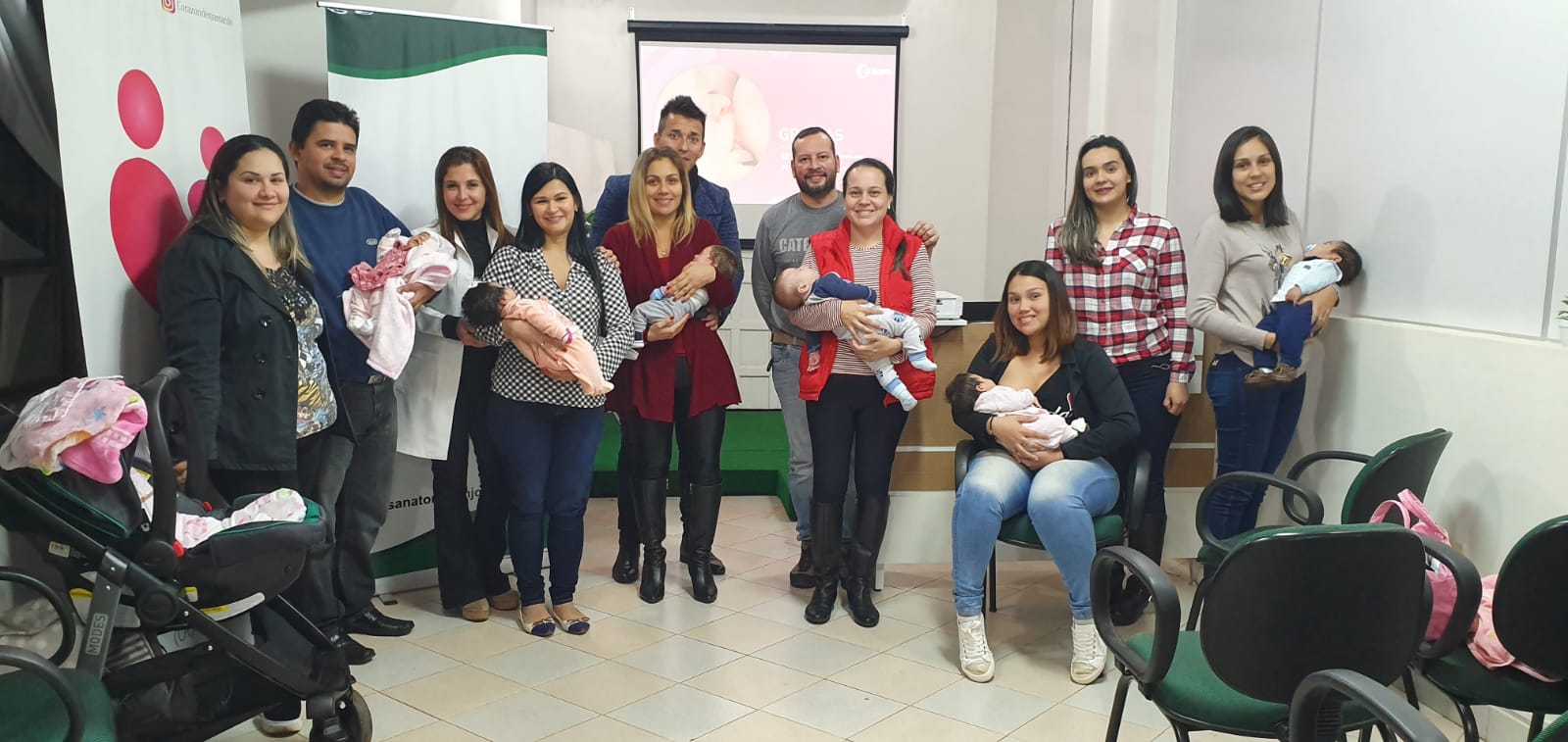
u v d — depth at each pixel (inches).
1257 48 149.9
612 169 232.2
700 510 137.3
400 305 112.3
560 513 126.0
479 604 132.4
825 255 127.4
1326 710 65.3
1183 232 175.5
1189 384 137.9
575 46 258.1
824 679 114.8
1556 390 93.7
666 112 138.4
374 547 139.7
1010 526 116.9
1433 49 112.8
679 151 138.0
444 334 122.3
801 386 128.8
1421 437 96.7
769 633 128.3
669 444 135.8
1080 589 112.9
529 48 139.7
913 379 124.8
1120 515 126.2
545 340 113.5
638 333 127.0
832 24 262.8
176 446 94.0
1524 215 100.9
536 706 107.8
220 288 95.0
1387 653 66.7
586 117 260.4
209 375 93.8
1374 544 63.5
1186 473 139.6
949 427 138.3
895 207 268.7
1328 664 66.0
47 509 77.0
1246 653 66.1
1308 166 136.9
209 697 87.5
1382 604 65.1
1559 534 67.6
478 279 125.3
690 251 130.0
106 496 78.2
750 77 261.9
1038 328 119.5
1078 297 127.6
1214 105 163.6
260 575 84.4
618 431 228.2
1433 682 78.5
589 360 114.9
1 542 86.4
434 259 115.1
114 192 92.8
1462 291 108.7
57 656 79.7
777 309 139.7
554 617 130.1
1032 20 250.2
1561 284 96.7
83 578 85.7
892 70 263.1
